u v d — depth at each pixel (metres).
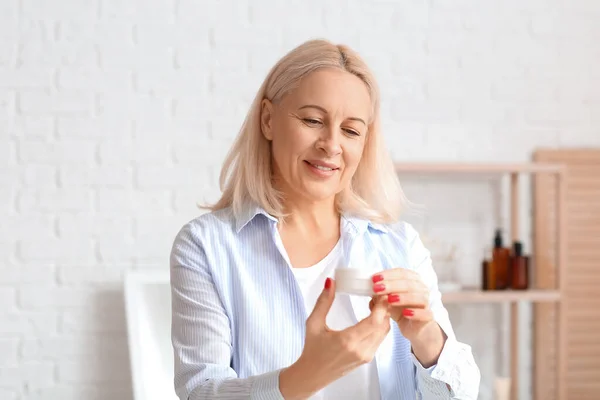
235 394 1.25
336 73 1.37
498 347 3.29
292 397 1.21
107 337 3.12
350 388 1.39
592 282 3.32
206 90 3.20
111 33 3.16
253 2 3.22
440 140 3.29
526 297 3.08
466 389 1.33
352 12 3.27
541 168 3.14
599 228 3.33
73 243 3.12
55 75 3.12
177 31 3.19
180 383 1.35
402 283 1.23
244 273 1.42
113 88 3.15
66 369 3.10
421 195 3.27
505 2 3.34
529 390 3.31
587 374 3.30
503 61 3.33
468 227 3.29
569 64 3.36
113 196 3.15
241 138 1.52
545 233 3.29
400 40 3.29
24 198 3.10
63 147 3.12
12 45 3.11
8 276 3.09
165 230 3.17
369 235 1.51
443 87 3.30
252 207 1.45
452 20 3.31
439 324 1.45
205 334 1.37
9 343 3.08
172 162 3.18
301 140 1.37
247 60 3.22
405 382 1.44
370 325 1.19
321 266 1.45
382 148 1.52
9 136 3.10
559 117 3.35
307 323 1.20
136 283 3.01
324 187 1.38
